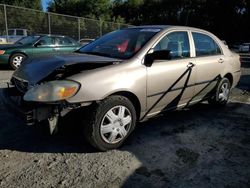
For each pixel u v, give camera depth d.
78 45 11.71
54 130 3.25
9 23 17.19
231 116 5.20
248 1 41.56
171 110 4.45
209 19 44.62
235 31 42.69
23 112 3.24
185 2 47.38
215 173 3.24
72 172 3.15
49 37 10.91
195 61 4.64
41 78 3.38
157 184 2.99
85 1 40.12
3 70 10.08
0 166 3.22
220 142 4.05
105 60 3.63
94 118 3.39
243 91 7.33
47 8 43.59
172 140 4.05
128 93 3.69
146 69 3.82
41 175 3.08
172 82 4.20
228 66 5.48
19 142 3.81
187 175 3.18
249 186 3.02
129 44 4.13
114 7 51.38
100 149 3.57
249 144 4.02
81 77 3.30
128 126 3.74
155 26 4.59
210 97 5.30
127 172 3.19
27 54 10.24
